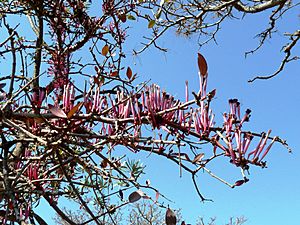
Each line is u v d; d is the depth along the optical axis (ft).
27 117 1.68
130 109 1.53
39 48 2.69
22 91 1.75
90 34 2.93
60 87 2.17
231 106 1.35
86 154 2.04
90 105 1.56
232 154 1.30
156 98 1.46
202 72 1.37
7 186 1.78
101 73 2.16
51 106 1.49
